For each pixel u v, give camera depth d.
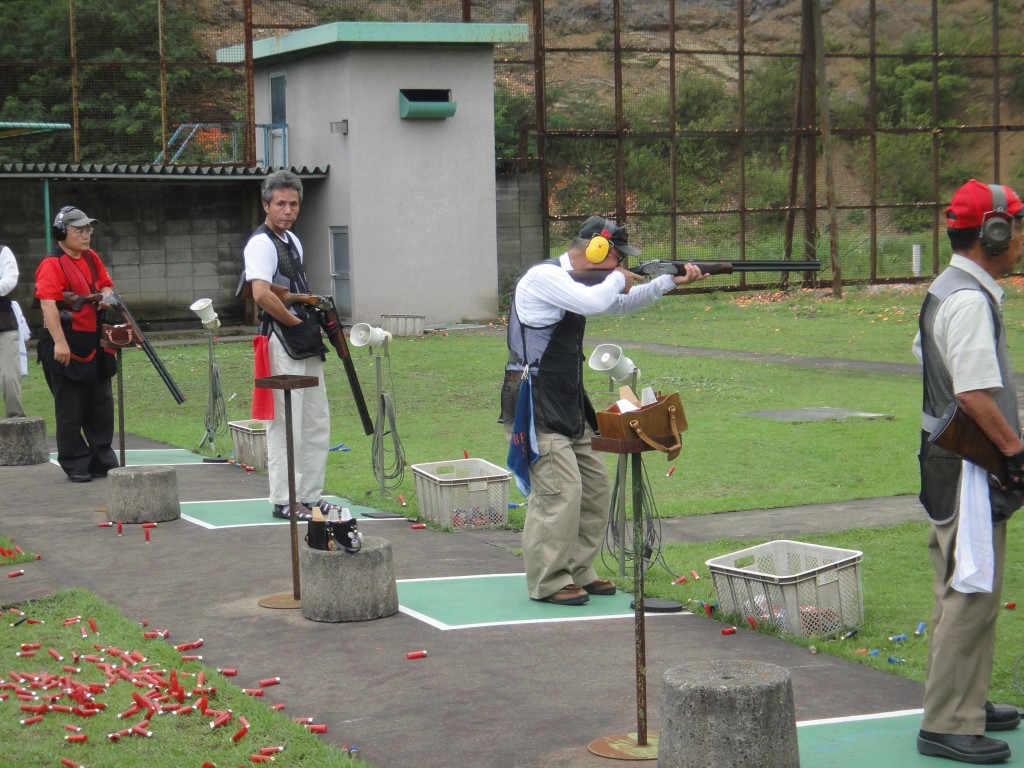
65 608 6.30
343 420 12.89
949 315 4.07
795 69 32.19
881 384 14.56
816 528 7.78
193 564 7.13
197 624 6.00
